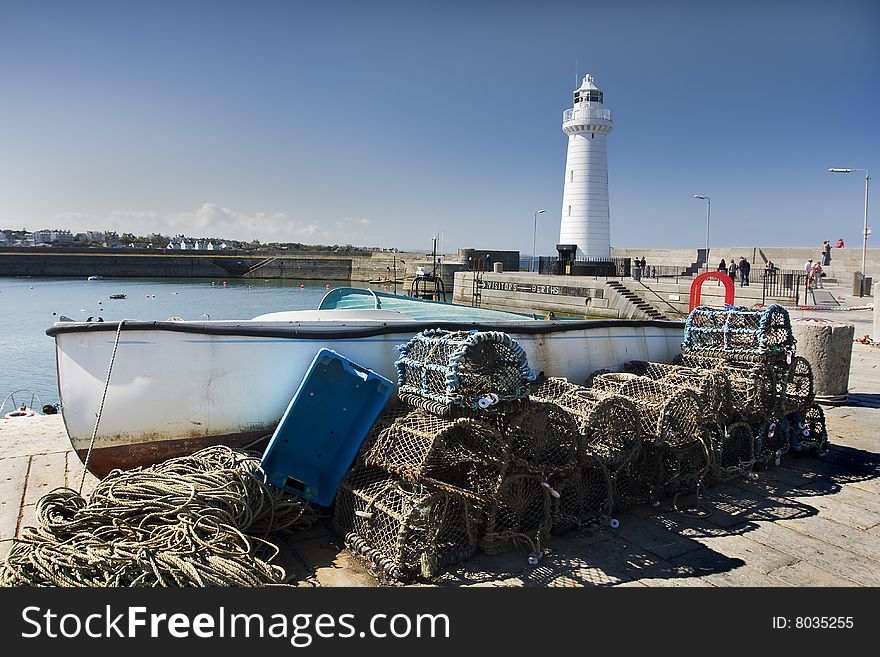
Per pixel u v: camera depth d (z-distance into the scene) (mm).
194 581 4098
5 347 25609
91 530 4559
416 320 7461
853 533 5516
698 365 7699
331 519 5664
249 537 4762
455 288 52469
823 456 7656
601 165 50719
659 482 6125
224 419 6023
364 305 10328
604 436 5676
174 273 88125
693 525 5676
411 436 5055
